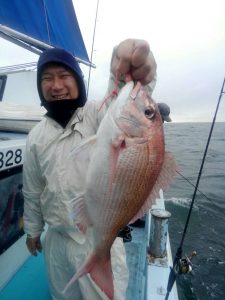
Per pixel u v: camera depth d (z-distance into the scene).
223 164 22.67
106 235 1.41
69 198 1.79
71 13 4.71
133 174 1.37
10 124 2.87
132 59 1.41
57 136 1.90
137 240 3.58
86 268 1.38
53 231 2.03
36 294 2.52
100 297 1.78
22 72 4.13
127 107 1.40
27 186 2.11
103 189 1.39
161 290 2.32
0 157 2.12
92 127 1.92
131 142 1.37
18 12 3.69
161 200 3.93
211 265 8.02
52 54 1.87
